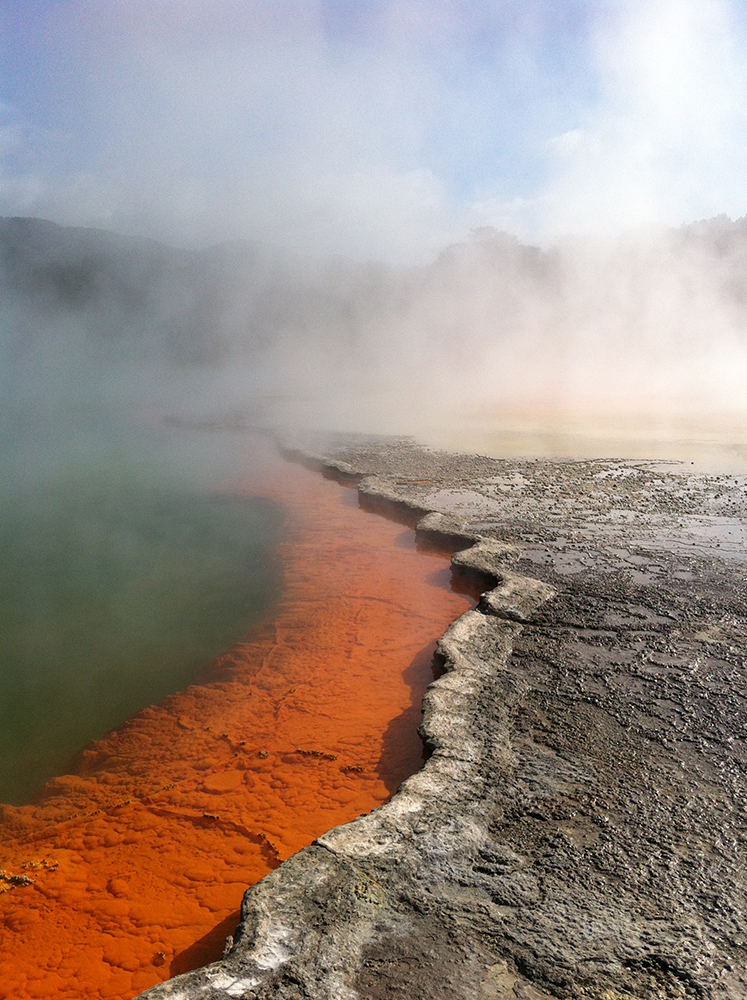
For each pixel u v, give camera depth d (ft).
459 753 11.68
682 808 10.28
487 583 20.08
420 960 7.73
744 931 8.08
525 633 16.29
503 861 9.27
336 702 15.19
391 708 14.75
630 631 16.29
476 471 34.32
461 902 8.57
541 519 25.76
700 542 22.88
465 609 19.25
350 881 8.86
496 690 13.74
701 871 9.04
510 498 28.99
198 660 18.58
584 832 9.80
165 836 11.49
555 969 7.59
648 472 33.81
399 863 9.21
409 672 16.20
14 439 50.85
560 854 9.37
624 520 25.59
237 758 13.57
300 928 8.16
